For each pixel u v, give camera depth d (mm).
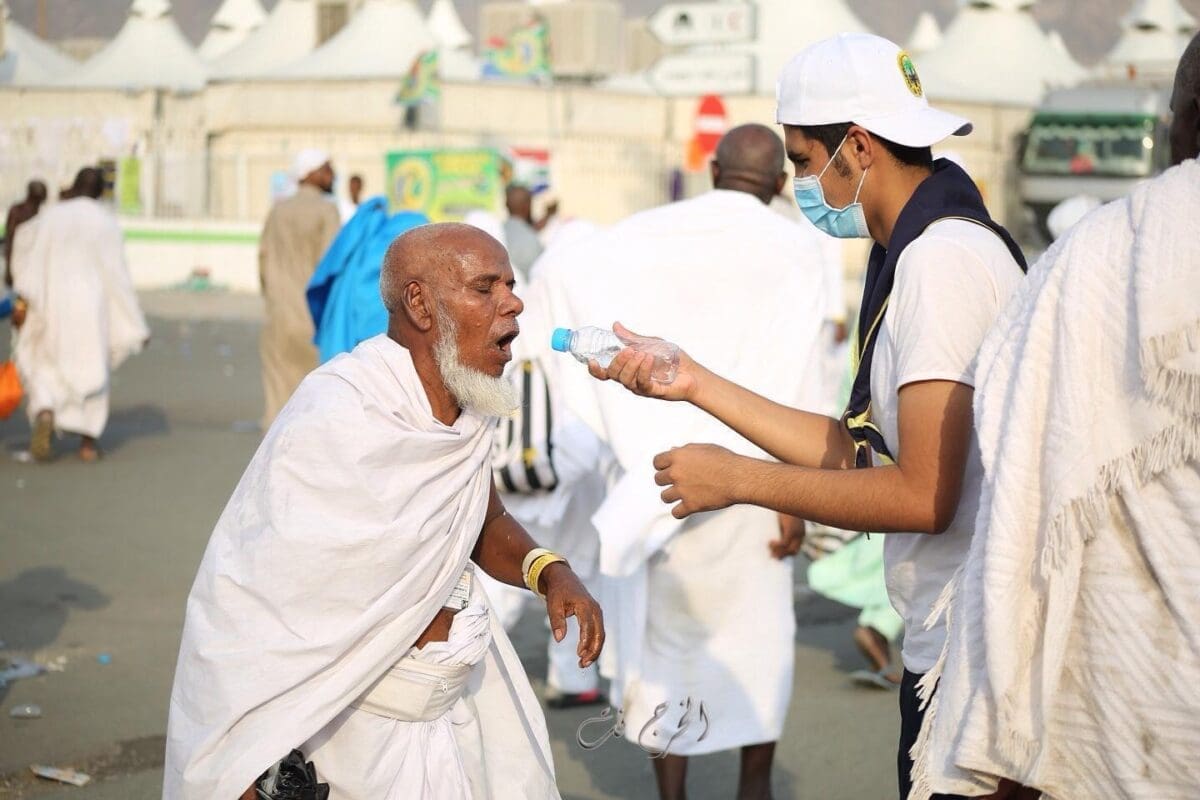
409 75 30375
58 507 9039
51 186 33219
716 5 14305
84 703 5570
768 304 4762
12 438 11727
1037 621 2361
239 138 33219
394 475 2777
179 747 2762
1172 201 2238
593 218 32062
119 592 7133
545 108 33469
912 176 2939
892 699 5980
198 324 22156
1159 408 2221
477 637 2984
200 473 10258
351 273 7375
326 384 2822
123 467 10453
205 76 36344
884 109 2902
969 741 2412
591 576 5648
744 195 4863
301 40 36281
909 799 2541
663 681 4648
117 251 10812
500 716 3174
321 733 2883
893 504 2717
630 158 32375
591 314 4789
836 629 7094
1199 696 2236
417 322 2857
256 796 2732
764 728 4645
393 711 2891
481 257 2850
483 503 2967
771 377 4723
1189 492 2230
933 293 2709
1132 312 2250
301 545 2717
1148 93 30484
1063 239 2377
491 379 2854
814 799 4891
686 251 4770
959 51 35688
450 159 24766
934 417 2672
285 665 2721
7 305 10961
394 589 2773
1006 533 2346
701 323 4738
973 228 2812
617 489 4660
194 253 30578
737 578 4645
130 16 37188
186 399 14102
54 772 4824
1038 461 2342
